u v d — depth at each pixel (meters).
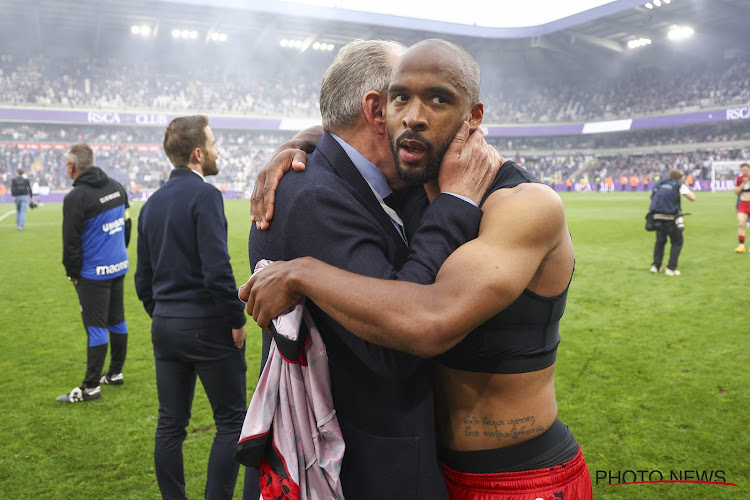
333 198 1.24
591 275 8.58
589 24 40.81
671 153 44.56
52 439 3.50
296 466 1.23
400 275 1.16
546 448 1.37
